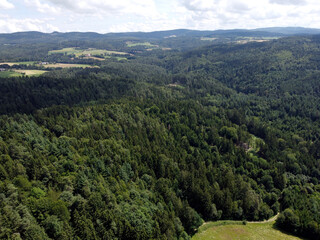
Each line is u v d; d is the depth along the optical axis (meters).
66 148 83.75
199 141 135.88
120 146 100.56
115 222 57.69
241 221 83.88
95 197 60.56
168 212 72.06
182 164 102.19
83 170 73.62
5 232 44.78
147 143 114.75
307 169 120.25
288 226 81.62
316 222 79.62
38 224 50.78
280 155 131.62
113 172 81.06
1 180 60.75
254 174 110.62
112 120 129.62
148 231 60.00
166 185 82.88
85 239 51.22
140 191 77.00
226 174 100.50
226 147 133.38
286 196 95.19
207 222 81.06
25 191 58.62
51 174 68.12
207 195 81.62
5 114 123.00
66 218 54.66
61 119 118.50
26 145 79.38
